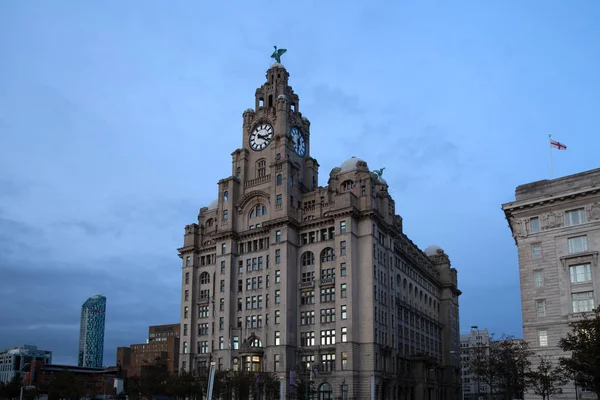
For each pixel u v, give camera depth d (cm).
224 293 13412
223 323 13225
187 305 14388
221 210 14150
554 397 8300
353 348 11444
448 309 18125
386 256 13088
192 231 14862
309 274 12619
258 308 12888
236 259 13675
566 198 8462
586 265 8206
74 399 17462
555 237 8525
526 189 8956
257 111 14625
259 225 13538
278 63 15200
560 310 8256
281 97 14125
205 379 12325
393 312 13075
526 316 8550
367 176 12719
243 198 13812
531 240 8738
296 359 12181
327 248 12506
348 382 11262
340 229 12306
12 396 17075
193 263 14588
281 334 12106
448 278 18450
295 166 13588
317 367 11694
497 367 9225
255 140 14412
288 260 12562
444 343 17775
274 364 12075
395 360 12662
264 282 12950
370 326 11712
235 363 12838
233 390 11819
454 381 17725
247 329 12888
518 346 9725
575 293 8206
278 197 13200
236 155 14525
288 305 12288
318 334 12050
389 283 12975
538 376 7875
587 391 8006
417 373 13788
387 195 13688
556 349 8169
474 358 11862
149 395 14150
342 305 11838
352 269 11938
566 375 7369
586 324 6594
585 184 8425
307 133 14975
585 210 8325
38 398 16550
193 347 13925
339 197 12469
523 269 8725
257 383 11219
